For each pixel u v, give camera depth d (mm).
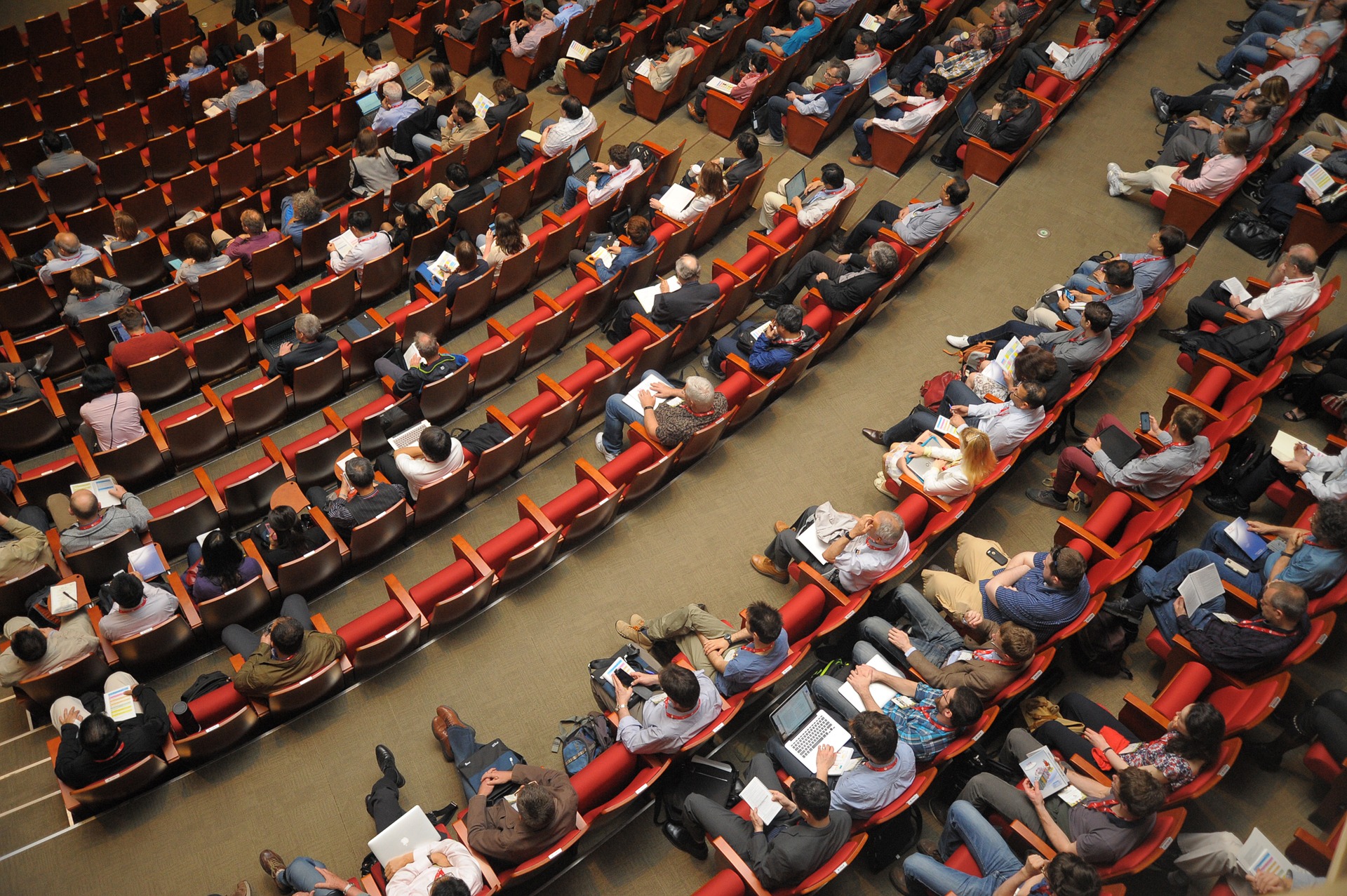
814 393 9219
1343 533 6426
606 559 7887
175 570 7844
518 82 13703
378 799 6160
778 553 7586
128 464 8211
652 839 6355
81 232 10922
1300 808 6336
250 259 10328
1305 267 8688
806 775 6133
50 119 12891
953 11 14359
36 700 6664
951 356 9594
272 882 6098
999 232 10828
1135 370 9375
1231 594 6895
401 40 14461
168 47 14500
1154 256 9219
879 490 8414
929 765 6234
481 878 5535
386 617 6809
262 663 6375
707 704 6070
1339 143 10938
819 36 13125
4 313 9781
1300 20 12625
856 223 11172
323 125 12461
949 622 7180
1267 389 8102
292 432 9094
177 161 12273
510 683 7121
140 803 6410
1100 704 6980
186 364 9117
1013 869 5602
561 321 9414
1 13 15492
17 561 7137
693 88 13477
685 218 10594
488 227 11094
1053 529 8172
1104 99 12609
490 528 8242
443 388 8578
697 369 9625
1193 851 5730
